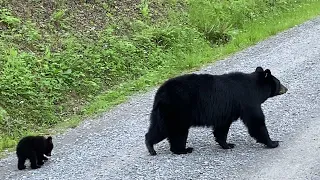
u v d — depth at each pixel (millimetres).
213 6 18094
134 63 13469
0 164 8242
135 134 8961
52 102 11047
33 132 9898
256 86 7680
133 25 15445
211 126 7496
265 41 16016
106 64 12969
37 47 12789
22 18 13531
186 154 7594
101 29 14633
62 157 8188
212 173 6805
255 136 7602
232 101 7465
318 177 6418
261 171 6750
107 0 16062
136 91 11938
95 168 7469
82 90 11750
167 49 14750
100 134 9211
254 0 19812
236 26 18016
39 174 7492
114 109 10742
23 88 10859
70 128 9883
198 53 14969
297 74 11953
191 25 16891
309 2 22078
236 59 14125
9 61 11539
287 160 7047
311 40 15547
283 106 9648
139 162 7434
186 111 7305
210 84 7426
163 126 7426
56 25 13914
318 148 7395
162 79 12797
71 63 12328
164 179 6738
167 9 17391
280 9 20484
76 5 15117
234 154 7473
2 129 9750
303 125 8492
